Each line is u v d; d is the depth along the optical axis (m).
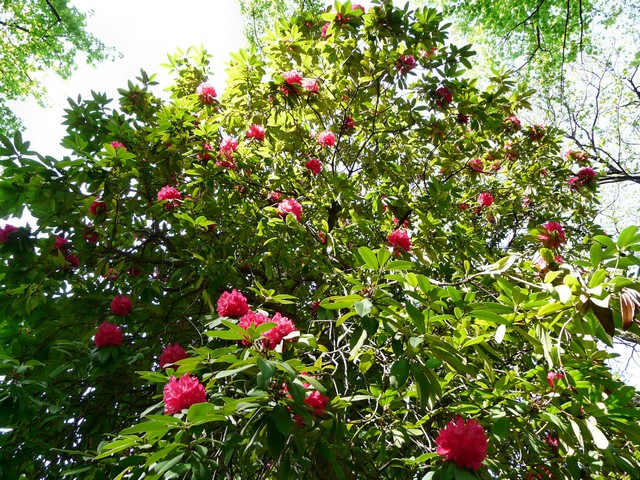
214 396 1.89
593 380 1.92
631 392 1.88
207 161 4.05
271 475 2.32
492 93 4.75
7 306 3.05
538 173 5.98
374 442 2.93
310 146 4.70
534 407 1.95
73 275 3.45
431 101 4.56
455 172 5.48
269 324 1.61
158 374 2.01
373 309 1.79
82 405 3.25
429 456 1.66
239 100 4.48
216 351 1.83
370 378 3.19
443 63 4.51
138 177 3.76
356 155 4.84
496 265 2.38
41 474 2.95
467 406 2.01
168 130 3.89
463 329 1.95
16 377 2.55
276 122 4.36
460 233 3.56
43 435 3.06
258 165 4.31
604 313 1.51
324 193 4.09
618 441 2.13
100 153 3.26
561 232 2.63
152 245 4.28
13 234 3.11
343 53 4.36
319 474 2.81
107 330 2.86
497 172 6.54
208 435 2.16
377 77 4.40
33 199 3.09
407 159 5.38
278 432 1.53
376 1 4.07
